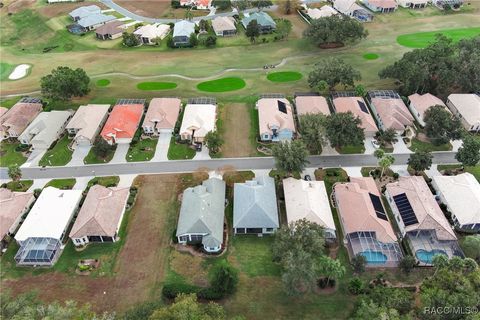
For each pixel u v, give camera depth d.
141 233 86.38
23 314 63.88
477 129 114.94
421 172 100.19
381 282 75.00
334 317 69.94
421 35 171.38
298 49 163.75
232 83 140.75
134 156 108.19
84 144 112.94
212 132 107.31
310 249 70.94
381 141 110.81
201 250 81.94
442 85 125.44
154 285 76.12
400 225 85.69
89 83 142.50
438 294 62.38
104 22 190.12
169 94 135.12
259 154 108.31
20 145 113.25
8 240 85.50
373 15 190.75
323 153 108.00
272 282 76.00
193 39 165.75
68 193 92.56
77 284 76.75
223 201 90.88
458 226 85.31
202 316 61.22
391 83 137.75
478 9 196.25
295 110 125.06
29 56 166.62
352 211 85.06
